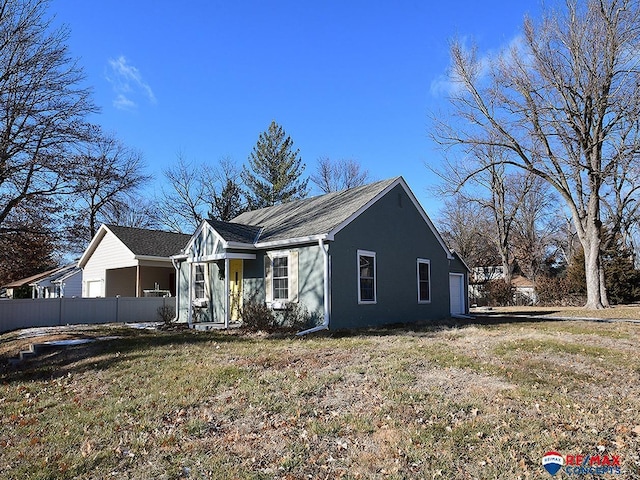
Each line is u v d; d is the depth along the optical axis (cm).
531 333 1154
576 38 1977
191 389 668
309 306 1327
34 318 1852
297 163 4097
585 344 959
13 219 1694
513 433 477
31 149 1614
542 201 4044
